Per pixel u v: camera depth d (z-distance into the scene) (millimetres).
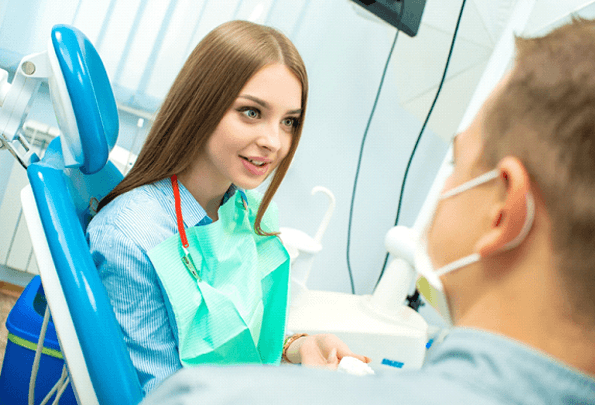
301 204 1663
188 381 214
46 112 1511
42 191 575
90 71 661
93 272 555
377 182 1673
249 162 688
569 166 198
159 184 719
